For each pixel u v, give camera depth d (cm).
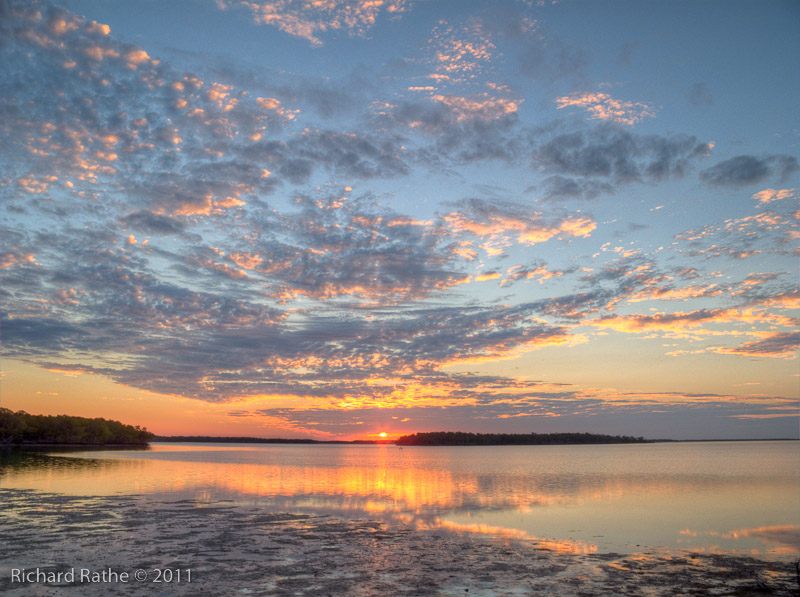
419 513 3569
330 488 5181
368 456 16900
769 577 2042
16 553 2297
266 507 3738
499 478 6694
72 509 3491
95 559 2203
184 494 4409
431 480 6325
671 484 5806
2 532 2738
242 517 3288
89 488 4762
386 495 4622
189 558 2241
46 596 1744
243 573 2025
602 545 2603
